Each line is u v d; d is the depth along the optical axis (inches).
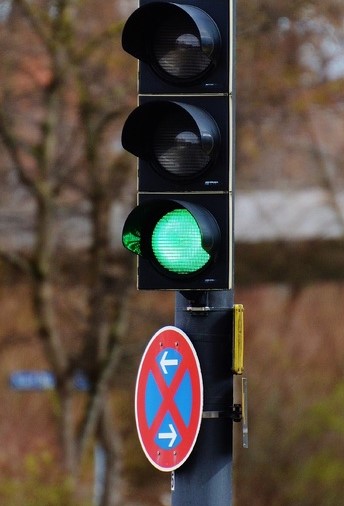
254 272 2586.1
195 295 659.4
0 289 2188.7
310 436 2292.1
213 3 645.9
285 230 2568.9
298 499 2273.6
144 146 644.1
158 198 640.4
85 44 1892.2
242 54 2006.6
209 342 667.4
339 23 2034.9
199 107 643.5
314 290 2642.7
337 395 2317.9
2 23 1886.1
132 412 2397.9
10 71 1903.3
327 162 2504.9
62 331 2039.9
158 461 677.3
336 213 2568.9
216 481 666.8
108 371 1989.4
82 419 1994.3
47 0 1861.5
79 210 2041.1
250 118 2060.8
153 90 648.4
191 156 639.1
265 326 2610.7
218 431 666.8
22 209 2055.9
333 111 2202.3
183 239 639.8
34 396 2225.6
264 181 2529.5
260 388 2343.8
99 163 1937.7
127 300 1991.9
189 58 644.7
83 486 2133.4
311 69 2108.8
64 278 2062.0
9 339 2160.4
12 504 1748.3
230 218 637.3
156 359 680.4
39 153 1918.1
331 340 2618.1
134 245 642.2
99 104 1908.2
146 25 646.5
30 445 2174.0
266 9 1929.1
